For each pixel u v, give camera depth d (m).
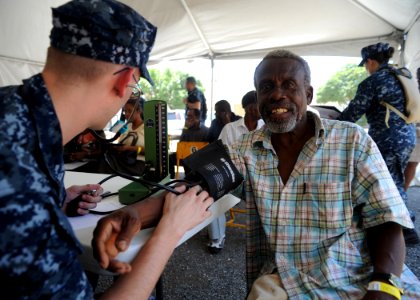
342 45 4.26
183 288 1.73
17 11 2.66
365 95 2.08
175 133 5.13
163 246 0.59
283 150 0.96
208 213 0.73
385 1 2.86
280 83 0.89
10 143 0.38
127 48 0.49
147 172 0.94
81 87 0.48
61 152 0.46
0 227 0.34
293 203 0.90
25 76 3.14
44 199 0.37
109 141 0.85
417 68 2.81
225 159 0.91
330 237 0.87
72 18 0.45
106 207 0.83
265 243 0.99
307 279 0.83
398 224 0.82
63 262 0.39
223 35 4.47
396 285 0.74
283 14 3.73
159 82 17.81
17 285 0.36
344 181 0.86
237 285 1.76
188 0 3.66
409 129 2.04
